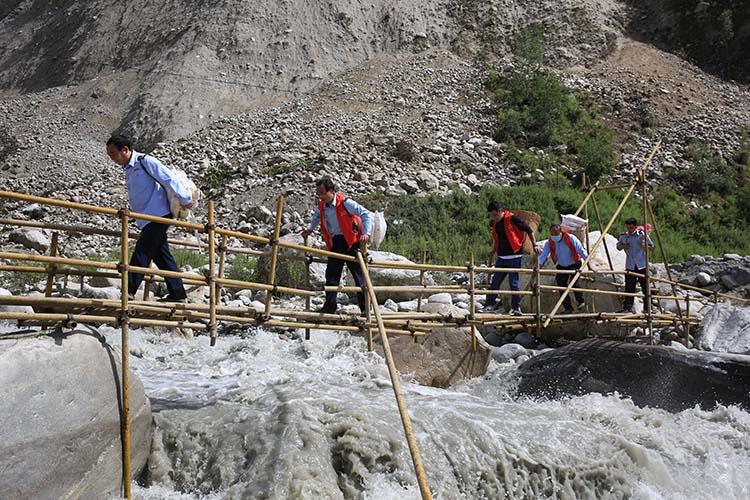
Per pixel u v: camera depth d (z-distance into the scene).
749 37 34.25
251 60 33.06
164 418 5.16
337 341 8.11
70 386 4.14
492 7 37.09
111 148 5.53
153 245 5.53
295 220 18.31
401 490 4.62
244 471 4.59
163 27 36.59
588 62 33.06
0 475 3.66
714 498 5.42
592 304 9.93
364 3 37.12
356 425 4.96
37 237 15.03
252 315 5.84
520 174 23.11
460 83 30.33
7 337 4.25
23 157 27.80
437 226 18.23
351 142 24.41
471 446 5.14
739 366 6.73
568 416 6.21
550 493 5.06
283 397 5.57
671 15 36.06
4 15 45.88
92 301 4.72
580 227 11.27
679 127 28.20
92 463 4.14
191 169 23.08
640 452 5.59
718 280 12.82
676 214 22.09
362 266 6.17
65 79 36.22
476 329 8.49
